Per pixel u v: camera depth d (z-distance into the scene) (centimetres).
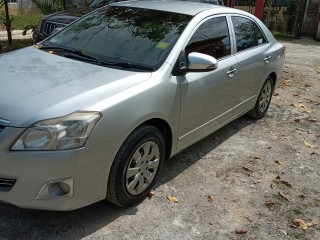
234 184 418
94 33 429
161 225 339
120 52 393
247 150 502
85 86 322
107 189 325
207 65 373
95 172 304
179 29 411
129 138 329
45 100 298
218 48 454
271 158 488
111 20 444
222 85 450
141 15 441
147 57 383
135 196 352
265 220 363
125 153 324
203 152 484
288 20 1705
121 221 338
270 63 571
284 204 392
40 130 282
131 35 412
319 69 1010
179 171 431
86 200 307
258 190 412
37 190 287
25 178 284
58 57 389
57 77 337
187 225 343
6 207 342
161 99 354
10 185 290
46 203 292
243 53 502
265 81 583
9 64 368
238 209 375
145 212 354
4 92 308
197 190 399
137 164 344
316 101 735
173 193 388
